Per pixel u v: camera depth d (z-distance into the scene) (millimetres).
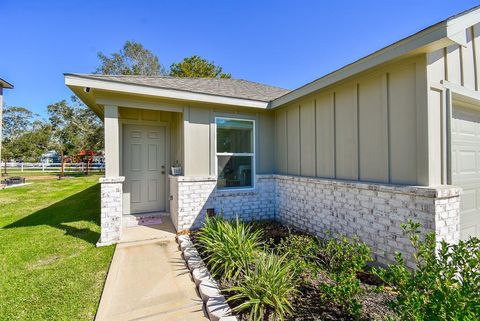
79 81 3916
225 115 5375
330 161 4297
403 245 2957
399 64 3156
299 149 5074
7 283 2795
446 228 2738
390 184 3225
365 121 3645
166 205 6180
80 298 2523
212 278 2826
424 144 2877
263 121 5805
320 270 2688
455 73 3221
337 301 2223
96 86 3998
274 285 2281
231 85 7191
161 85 4766
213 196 5102
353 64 3535
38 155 23531
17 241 4203
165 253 3777
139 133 5918
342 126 4051
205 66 23922
